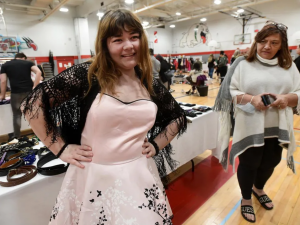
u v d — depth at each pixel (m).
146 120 0.79
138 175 0.77
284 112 1.31
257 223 1.52
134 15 0.72
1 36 7.65
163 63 5.12
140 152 0.82
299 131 3.33
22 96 2.91
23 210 1.07
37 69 3.03
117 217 0.71
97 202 0.75
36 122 0.73
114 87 0.75
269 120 1.35
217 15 11.98
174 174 2.20
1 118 3.01
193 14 10.99
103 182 0.75
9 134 3.20
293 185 1.96
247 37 10.91
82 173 0.78
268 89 1.29
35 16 8.48
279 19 9.58
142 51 0.79
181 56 13.06
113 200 0.73
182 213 1.64
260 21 10.23
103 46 0.73
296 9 9.04
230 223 1.53
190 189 1.94
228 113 1.50
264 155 1.47
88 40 9.70
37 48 8.72
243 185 1.55
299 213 1.61
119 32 0.69
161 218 0.76
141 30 0.75
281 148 1.46
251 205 1.61
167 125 0.98
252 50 1.34
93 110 0.71
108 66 0.75
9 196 1.00
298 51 3.38
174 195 1.86
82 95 0.75
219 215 1.61
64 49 9.43
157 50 14.13
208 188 1.96
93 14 10.04
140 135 0.80
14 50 7.86
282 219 1.55
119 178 0.74
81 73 0.75
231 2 8.57
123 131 0.76
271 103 1.23
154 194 0.78
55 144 0.79
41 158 1.25
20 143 1.59
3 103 3.01
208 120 2.19
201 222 1.55
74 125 0.80
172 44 14.96
